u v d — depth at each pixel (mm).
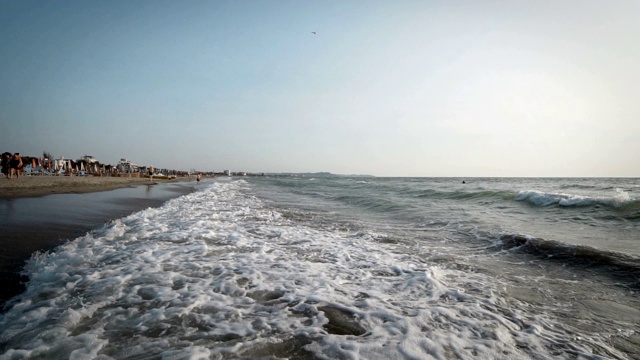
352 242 7234
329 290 4207
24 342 2609
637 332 3260
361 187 33562
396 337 2994
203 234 7281
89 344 2639
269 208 13969
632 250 6160
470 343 2943
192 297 3744
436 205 14891
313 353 2674
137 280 4223
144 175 53125
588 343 3029
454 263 5684
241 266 5062
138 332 2889
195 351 2586
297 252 6203
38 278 4090
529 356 2777
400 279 4758
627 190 22875
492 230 8414
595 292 4320
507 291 4352
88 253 5316
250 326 3113
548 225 9188
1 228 6867
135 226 7883
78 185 21266
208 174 127125
